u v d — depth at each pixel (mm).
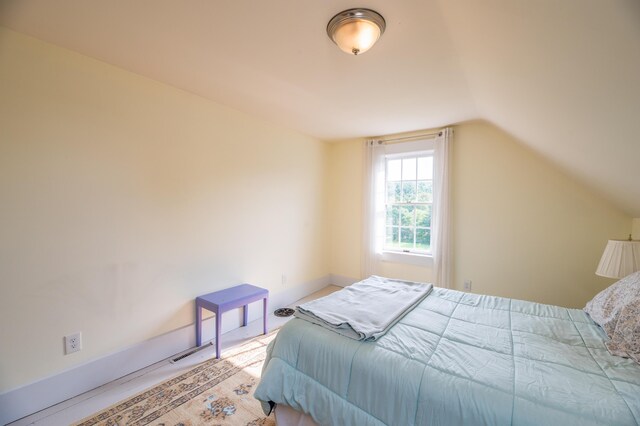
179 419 1682
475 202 3238
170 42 1705
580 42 948
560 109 1526
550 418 962
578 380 1136
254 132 3100
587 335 1537
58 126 1796
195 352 2449
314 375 1467
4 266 1628
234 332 2840
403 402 1187
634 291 1520
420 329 1610
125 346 2121
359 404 1300
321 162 4176
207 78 2193
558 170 2793
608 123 1322
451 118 3062
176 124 2400
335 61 1887
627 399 1016
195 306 2561
